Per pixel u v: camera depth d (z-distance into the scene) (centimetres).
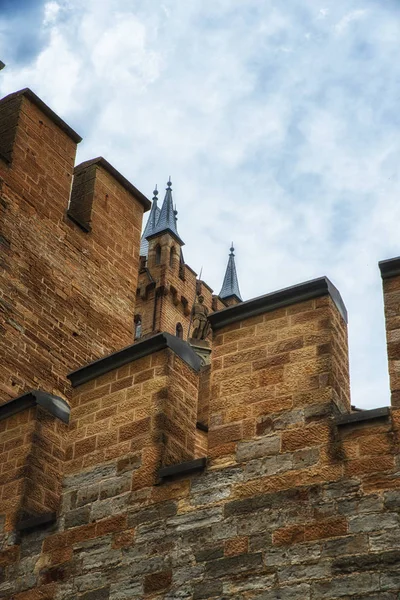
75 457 1388
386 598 1048
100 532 1298
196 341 4316
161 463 1300
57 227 2178
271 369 1270
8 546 1385
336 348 1258
